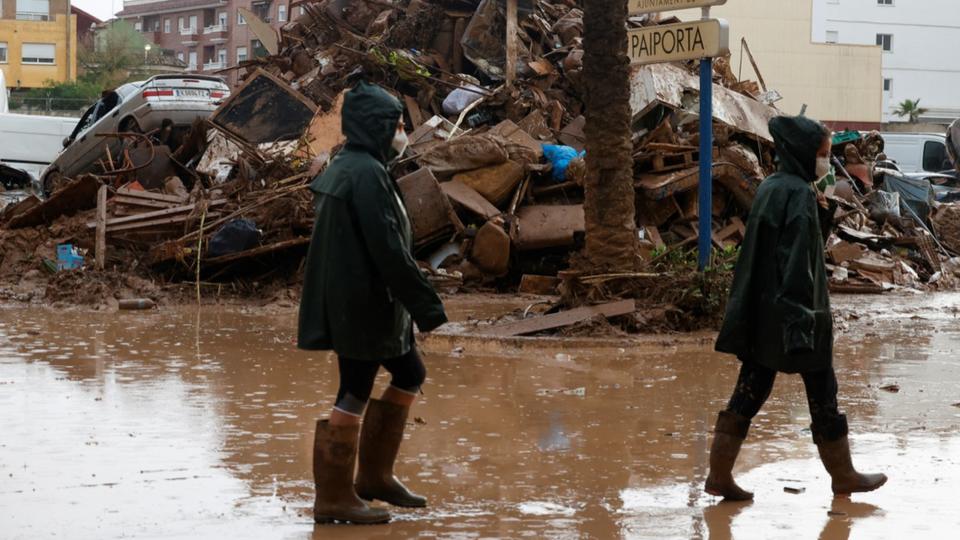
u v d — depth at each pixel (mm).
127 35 78625
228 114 20688
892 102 80625
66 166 25219
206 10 86000
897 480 6102
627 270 12289
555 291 16922
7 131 36938
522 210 17797
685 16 63719
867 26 79688
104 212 16344
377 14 24625
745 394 5691
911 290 18984
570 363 10250
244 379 9281
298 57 24266
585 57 12156
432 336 11570
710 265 12352
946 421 7676
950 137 28688
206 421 7547
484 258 17125
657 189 17734
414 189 17141
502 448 6809
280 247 15719
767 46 64500
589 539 5012
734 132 19422
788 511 5504
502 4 22297
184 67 79438
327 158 17875
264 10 82375
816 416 5727
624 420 7664
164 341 11633
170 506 5516
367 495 5504
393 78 22594
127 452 6633
